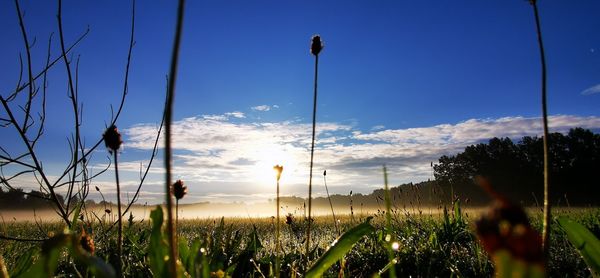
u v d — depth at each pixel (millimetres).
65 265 2736
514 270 391
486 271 2799
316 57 1764
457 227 4711
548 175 888
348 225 6078
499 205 412
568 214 6828
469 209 5730
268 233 5941
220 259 2338
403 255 3203
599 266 1625
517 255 388
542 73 960
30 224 7742
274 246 4250
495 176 78562
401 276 2838
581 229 1674
